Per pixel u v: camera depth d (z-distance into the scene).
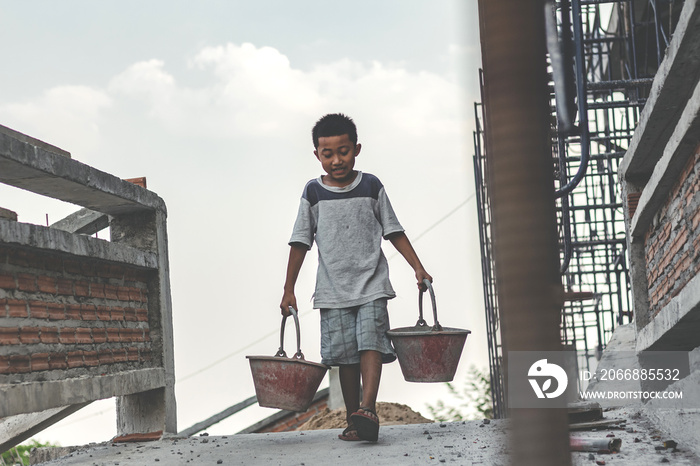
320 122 4.57
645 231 6.03
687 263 4.86
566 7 5.13
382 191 4.66
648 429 4.32
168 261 6.08
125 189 5.42
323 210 4.56
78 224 6.47
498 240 1.28
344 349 4.48
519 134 1.26
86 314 5.04
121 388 5.07
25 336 4.42
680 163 4.72
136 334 5.61
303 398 4.36
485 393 13.12
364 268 4.47
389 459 3.82
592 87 6.49
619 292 9.55
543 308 1.26
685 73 4.26
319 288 4.53
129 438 5.47
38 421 6.20
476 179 4.93
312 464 3.83
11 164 4.34
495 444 4.08
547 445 1.29
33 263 4.59
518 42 1.27
